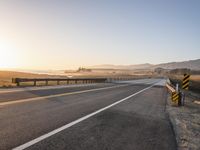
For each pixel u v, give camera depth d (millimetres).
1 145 5984
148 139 7652
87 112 11586
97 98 18297
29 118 9273
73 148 6168
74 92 22203
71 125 8664
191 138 8594
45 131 7566
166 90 35375
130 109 13781
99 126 8883
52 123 8727
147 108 14844
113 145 6695
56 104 13508
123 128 8922
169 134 8555
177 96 18438
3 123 8242
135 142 7191
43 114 10266
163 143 7336
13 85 27344
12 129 7531
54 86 29766
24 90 21359
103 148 6355
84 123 9203
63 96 18031
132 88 35000
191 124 11508
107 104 15125
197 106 20781
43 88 24969
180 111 15523
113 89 30547
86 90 25828
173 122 11258
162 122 10703
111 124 9406
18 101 13656
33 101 14102
